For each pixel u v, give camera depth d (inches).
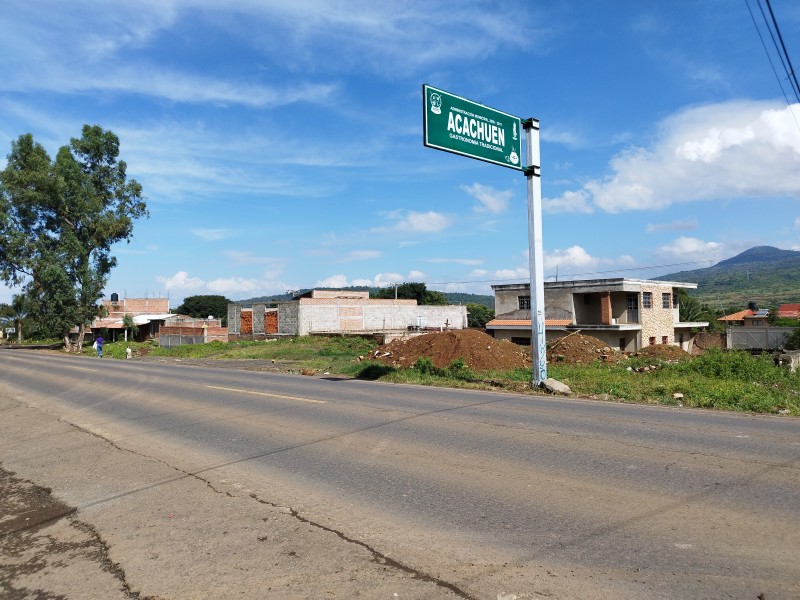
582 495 210.1
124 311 2955.2
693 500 200.1
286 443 319.3
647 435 306.7
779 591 135.9
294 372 831.1
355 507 208.7
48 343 2810.0
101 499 234.8
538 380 520.1
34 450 339.3
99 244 2160.4
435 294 3395.7
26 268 2053.4
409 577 151.6
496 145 494.6
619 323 1492.4
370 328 2187.5
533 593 139.6
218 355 1364.4
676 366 668.7
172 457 300.0
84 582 159.6
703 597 134.3
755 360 677.3
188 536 189.0
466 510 199.8
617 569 150.3
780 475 226.4
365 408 428.1
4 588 157.9
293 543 178.4
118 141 2222.0
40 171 2005.4
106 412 471.2
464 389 540.1
